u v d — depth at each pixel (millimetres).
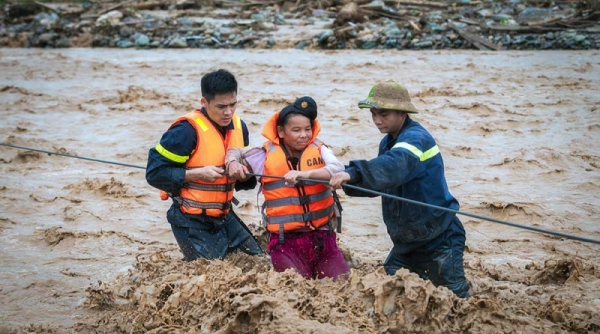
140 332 8797
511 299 9484
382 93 8875
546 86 25188
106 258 11812
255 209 13859
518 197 14414
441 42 36875
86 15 44688
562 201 14156
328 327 7770
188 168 9852
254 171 9641
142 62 33688
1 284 10789
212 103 9633
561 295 9500
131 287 9852
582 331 8398
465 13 41094
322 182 8805
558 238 12359
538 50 35562
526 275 10617
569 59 31766
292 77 28281
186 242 10023
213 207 9945
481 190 14844
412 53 35125
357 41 37406
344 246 11844
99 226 13242
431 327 8078
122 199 14641
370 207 14008
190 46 39688
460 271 9180
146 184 15648
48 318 9695
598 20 38438
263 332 7812
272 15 44406
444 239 9086
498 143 18234
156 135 19672
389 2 43094
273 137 9430
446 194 9008
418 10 42312
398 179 8406
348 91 25062
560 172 15758
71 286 10742
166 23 42406
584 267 10500
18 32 43000
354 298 8492
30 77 29766
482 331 8062
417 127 8945
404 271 8359
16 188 15328
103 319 9398
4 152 18047
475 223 13062
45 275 11148
